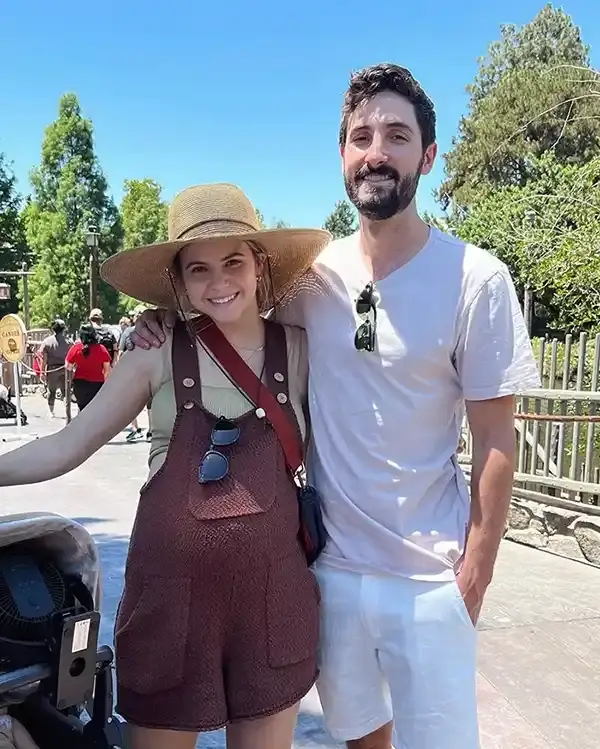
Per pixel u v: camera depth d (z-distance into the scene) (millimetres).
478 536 1869
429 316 1834
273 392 1873
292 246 1915
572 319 12516
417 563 1885
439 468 1902
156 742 1782
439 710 1869
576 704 3053
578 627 3770
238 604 1721
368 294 1877
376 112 1839
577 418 4613
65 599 1549
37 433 10695
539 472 5250
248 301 1850
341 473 1936
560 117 25484
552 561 4801
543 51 33125
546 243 11578
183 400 1793
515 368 1804
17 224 45250
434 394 1874
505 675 3277
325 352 1933
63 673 1444
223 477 1723
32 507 6207
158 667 1715
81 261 47781
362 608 1910
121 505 6328
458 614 1878
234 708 1754
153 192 53031
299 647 1795
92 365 9719
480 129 28609
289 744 1843
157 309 1937
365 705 2004
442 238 1907
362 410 1894
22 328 10547
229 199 1837
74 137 50219
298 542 1861
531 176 26109
